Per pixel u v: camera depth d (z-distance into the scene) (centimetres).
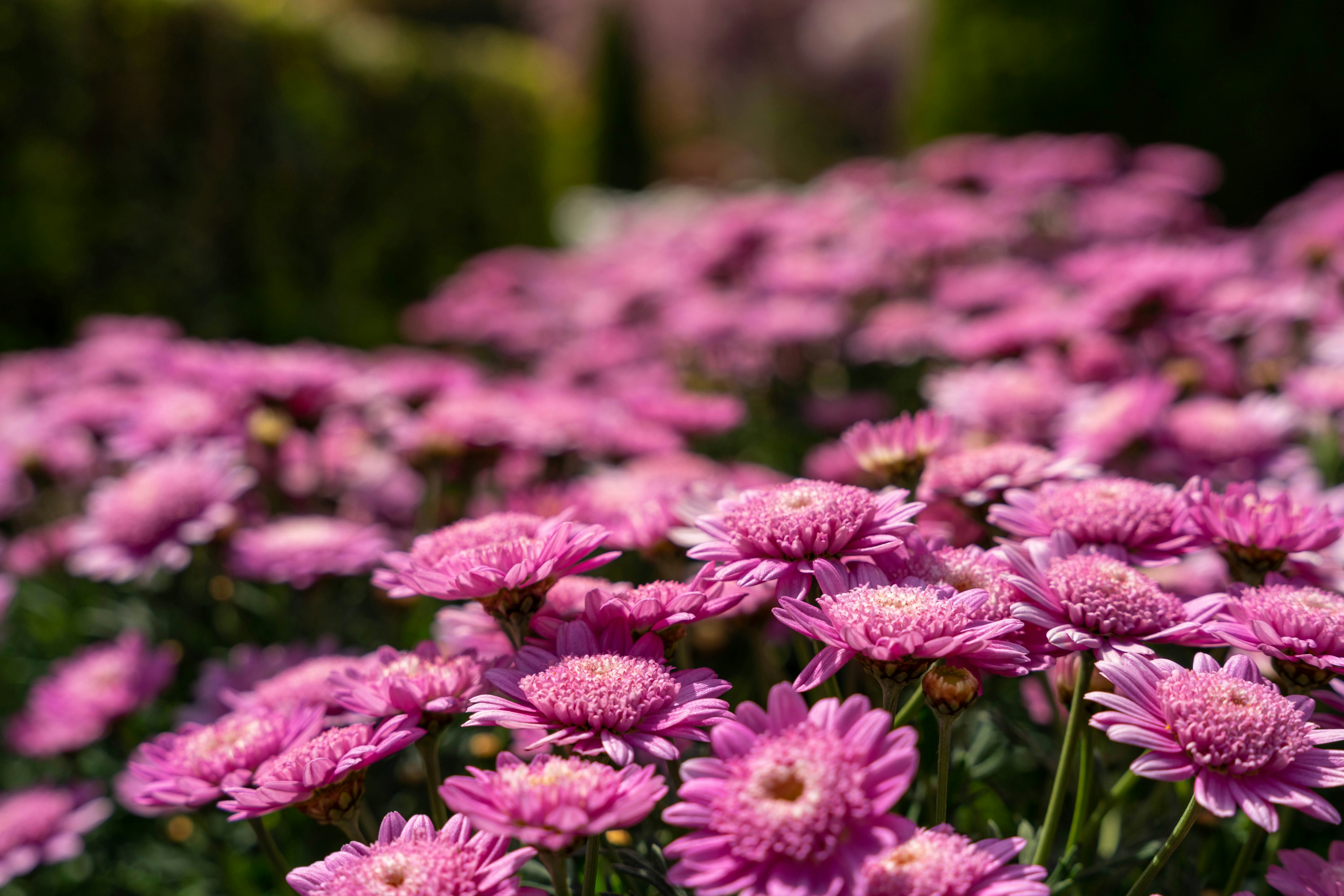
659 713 102
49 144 503
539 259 566
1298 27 574
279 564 208
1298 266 327
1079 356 256
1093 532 128
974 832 143
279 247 602
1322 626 105
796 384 365
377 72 674
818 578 107
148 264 541
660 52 2033
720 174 1783
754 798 83
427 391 268
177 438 232
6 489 271
